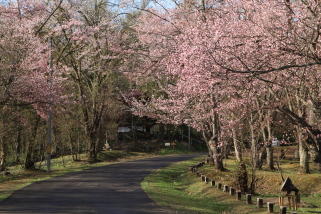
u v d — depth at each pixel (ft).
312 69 45.44
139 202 49.06
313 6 41.57
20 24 84.33
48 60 91.56
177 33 81.76
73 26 112.98
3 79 76.07
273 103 48.01
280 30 42.63
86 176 83.30
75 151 152.15
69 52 114.52
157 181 75.46
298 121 41.50
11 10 86.58
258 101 63.05
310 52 41.09
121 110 152.35
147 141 206.49
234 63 43.34
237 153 88.33
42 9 96.02
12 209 43.16
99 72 131.34
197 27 55.26
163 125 209.05
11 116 91.20
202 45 43.55
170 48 78.79
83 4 121.29
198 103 79.66
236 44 43.80
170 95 84.02
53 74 89.51
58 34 107.65
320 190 64.85
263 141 81.00
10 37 78.84
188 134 212.64
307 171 75.72
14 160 130.72
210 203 54.39
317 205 52.54
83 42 119.55
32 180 76.64
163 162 127.34
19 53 78.84
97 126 134.31
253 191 63.36
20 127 101.81
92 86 133.49
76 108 136.67
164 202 49.70
